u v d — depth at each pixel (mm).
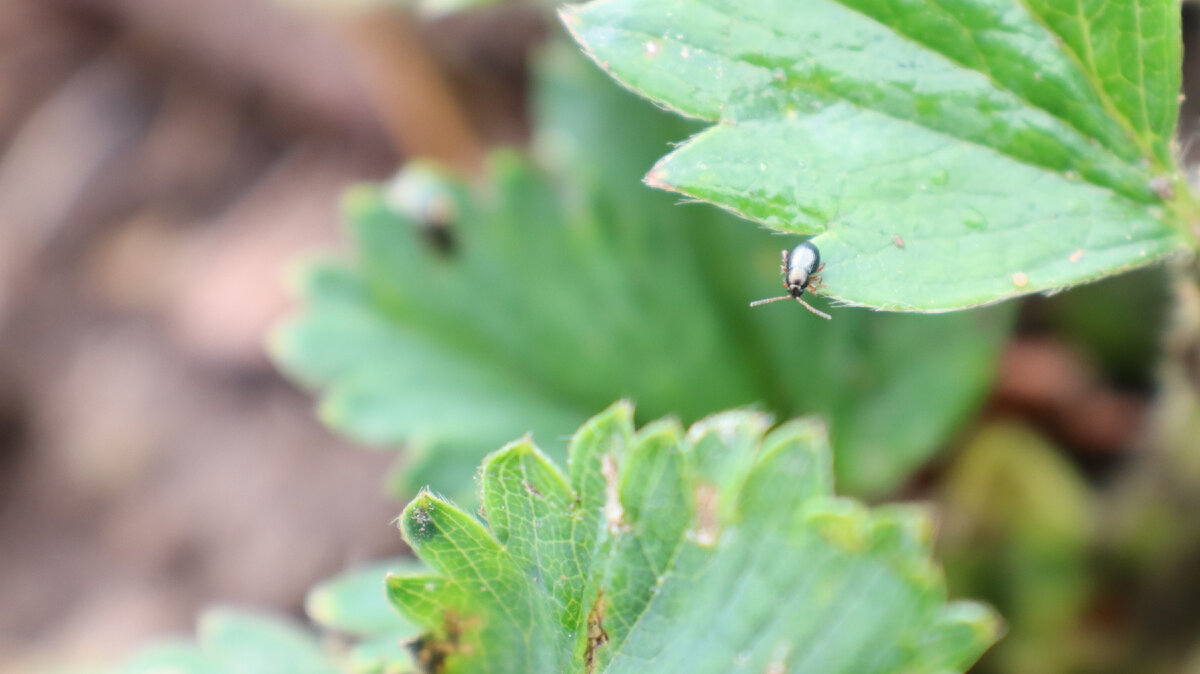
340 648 194
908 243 162
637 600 170
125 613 278
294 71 323
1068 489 216
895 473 211
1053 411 227
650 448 171
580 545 170
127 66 344
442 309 213
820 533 173
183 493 290
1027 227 163
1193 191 164
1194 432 194
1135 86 163
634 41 164
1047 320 229
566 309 213
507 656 171
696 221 214
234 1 325
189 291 314
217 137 334
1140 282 222
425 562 169
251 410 298
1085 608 210
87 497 296
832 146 164
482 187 215
